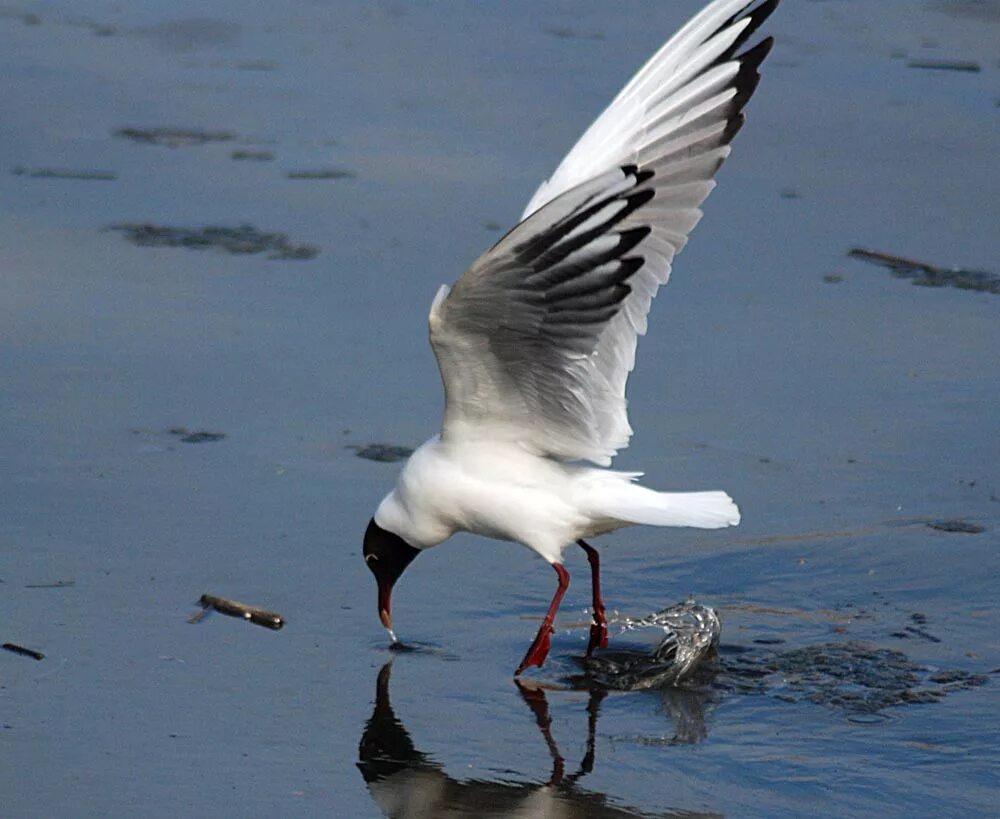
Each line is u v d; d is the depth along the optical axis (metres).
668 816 8.84
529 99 22.08
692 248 18.12
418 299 16.47
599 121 10.86
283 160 20.12
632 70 23.25
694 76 10.70
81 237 17.73
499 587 11.71
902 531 12.44
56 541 11.86
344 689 10.20
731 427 14.15
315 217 18.44
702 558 12.12
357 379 14.82
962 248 18.22
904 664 10.59
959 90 22.98
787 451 13.74
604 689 10.36
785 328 16.17
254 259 17.28
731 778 9.24
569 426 10.44
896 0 26.78
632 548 12.33
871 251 18.00
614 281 9.28
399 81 22.81
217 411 14.09
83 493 12.58
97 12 25.55
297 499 12.64
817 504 12.89
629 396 14.73
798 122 21.77
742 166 20.45
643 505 10.52
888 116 22.03
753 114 21.98
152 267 17.03
